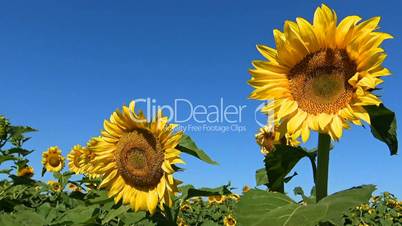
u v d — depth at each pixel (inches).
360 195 12.9
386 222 62.6
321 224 14.7
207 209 62.9
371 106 16.0
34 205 39.3
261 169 21.8
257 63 17.5
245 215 14.3
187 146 22.5
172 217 23.6
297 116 16.8
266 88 17.3
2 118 37.0
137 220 23.6
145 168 23.1
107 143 24.1
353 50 16.0
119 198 23.7
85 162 43.9
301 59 17.1
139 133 23.6
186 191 24.0
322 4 16.6
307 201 15.4
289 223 12.8
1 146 37.2
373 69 15.7
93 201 24.9
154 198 22.9
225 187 23.9
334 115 16.2
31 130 37.9
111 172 23.9
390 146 16.3
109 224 26.8
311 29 16.6
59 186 45.4
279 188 20.1
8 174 37.1
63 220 23.7
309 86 16.8
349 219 58.7
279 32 17.1
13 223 24.4
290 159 18.3
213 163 21.6
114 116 24.1
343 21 16.4
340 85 16.4
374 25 15.9
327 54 16.7
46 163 55.5
